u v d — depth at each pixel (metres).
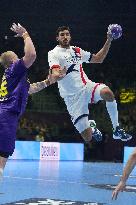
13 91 7.10
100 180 15.31
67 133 31.42
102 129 32.38
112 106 9.27
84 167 21.89
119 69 38.25
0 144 6.98
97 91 9.27
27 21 35.94
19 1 35.06
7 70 7.21
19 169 18.55
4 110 7.04
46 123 32.12
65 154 27.92
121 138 9.45
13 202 9.80
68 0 35.19
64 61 9.41
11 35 36.38
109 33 9.46
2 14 35.56
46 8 35.50
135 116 34.16
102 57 9.82
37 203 9.72
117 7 35.19
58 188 12.49
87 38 36.59
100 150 29.88
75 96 9.52
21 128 29.66
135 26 36.16
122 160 29.66
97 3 35.22
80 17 35.81
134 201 10.45
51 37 36.72
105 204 9.86
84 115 9.58
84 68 37.97
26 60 6.93
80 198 10.73
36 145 26.67
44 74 36.66
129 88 36.81
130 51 38.00
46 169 19.11
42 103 34.66
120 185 5.27
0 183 13.25
